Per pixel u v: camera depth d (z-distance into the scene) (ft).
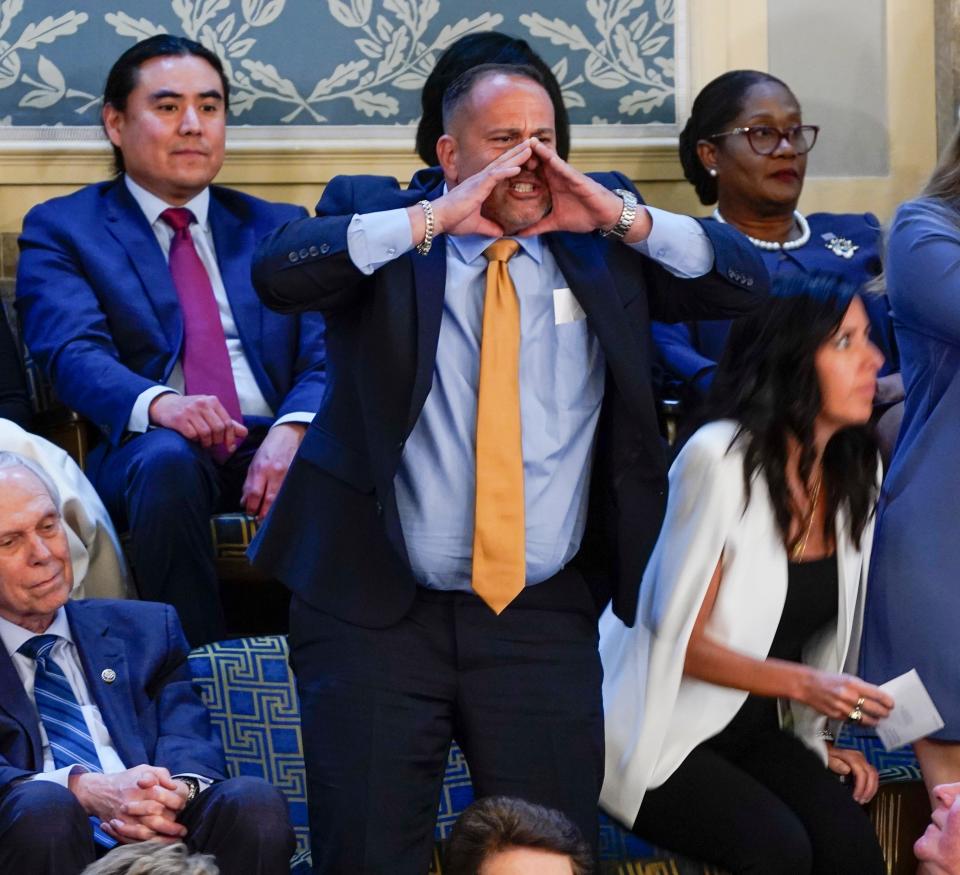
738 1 54.70
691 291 31.35
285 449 43.14
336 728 29.63
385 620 29.81
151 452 41.47
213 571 41.81
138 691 34.47
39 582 33.58
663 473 30.50
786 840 33.81
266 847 31.09
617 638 36.14
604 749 31.76
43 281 45.14
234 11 52.03
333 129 52.54
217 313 46.01
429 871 32.71
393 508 29.14
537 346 30.45
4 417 45.06
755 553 35.17
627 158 53.83
